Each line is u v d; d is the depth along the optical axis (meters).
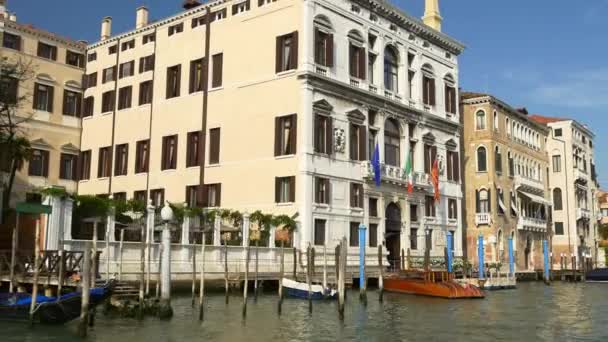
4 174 39.94
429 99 45.44
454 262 43.47
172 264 27.22
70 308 19.09
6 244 27.25
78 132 46.53
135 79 44.00
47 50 44.94
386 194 39.75
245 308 22.69
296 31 35.97
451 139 47.19
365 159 38.50
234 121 38.09
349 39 38.41
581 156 71.06
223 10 39.84
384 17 41.59
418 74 44.38
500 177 54.47
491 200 52.78
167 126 41.47
